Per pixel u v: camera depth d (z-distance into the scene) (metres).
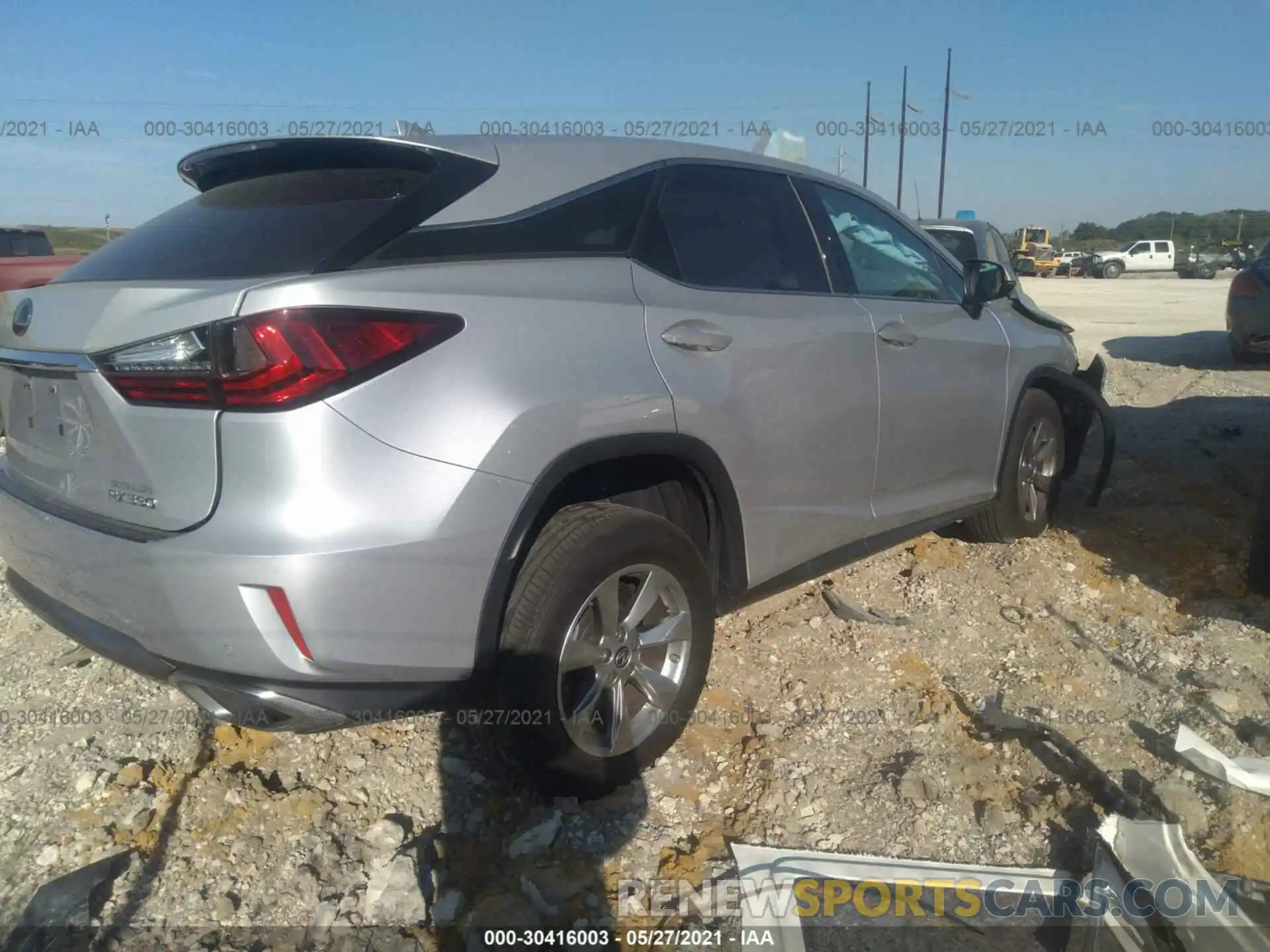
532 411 2.52
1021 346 4.61
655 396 2.82
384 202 2.62
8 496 2.85
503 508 2.47
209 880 2.67
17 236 11.52
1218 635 3.86
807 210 3.70
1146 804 2.86
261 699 2.32
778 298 3.39
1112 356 11.98
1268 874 2.63
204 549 2.26
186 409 2.32
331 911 2.56
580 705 2.80
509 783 3.01
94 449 2.55
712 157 3.42
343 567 2.25
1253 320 10.51
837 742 3.26
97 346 2.45
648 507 3.24
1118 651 3.85
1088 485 5.93
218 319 2.26
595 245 2.92
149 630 2.42
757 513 3.23
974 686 3.60
